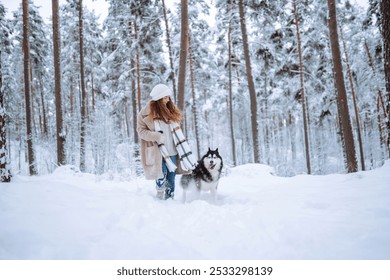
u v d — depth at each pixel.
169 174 4.36
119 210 3.00
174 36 17.48
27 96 12.34
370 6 16.70
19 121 21.25
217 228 2.54
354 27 19.12
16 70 21.80
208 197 5.23
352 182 4.78
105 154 12.58
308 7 15.41
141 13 15.51
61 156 10.65
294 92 17.62
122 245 2.06
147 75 16.81
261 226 2.61
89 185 5.70
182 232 2.44
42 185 3.69
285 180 6.99
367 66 18.62
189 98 20.42
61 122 10.75
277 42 16.12
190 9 16.27
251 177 7.86
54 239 2.11
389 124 6.23
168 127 4.40
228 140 26.45
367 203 3.21
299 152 25.45
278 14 14.90
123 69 16.94
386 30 6.07
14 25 20.41
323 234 2.30
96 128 12.91
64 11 19.91
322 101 17.36
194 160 4.36
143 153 4.21
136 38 15.84
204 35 17.42
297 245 2.14
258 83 23.50
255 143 12.05
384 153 18.83
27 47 12.54
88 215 2.72
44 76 22.61
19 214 2.51
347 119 9.79
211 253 2.02
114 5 16.38
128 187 5.82
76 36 19.91
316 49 15.97
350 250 1.98
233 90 19.83
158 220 2.71
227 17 14.73
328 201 3.50
